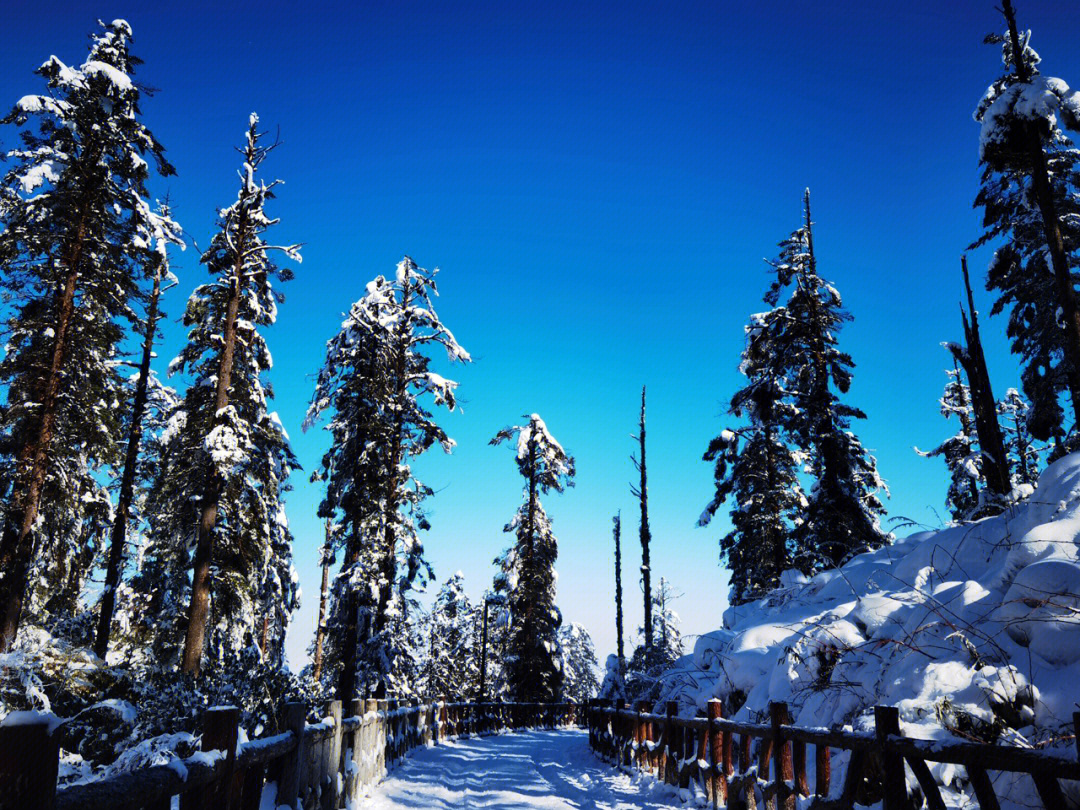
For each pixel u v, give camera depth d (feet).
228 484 64.85
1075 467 28.17
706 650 44.16
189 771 10.16
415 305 89.04
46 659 37.65
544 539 124.47
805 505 73.97
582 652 217.15
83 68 60.18
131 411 74.90
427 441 85.87
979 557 29.91
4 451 58.13
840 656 27.40
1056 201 72.74
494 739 79.00
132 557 81.05
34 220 57.88
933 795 14.79
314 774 22.41
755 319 75.87
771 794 21.48
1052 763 11.51
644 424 98.94
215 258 69.26
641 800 30.68
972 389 63.67
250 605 68.49
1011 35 52.70
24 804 5.68
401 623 83.25
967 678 20.62
